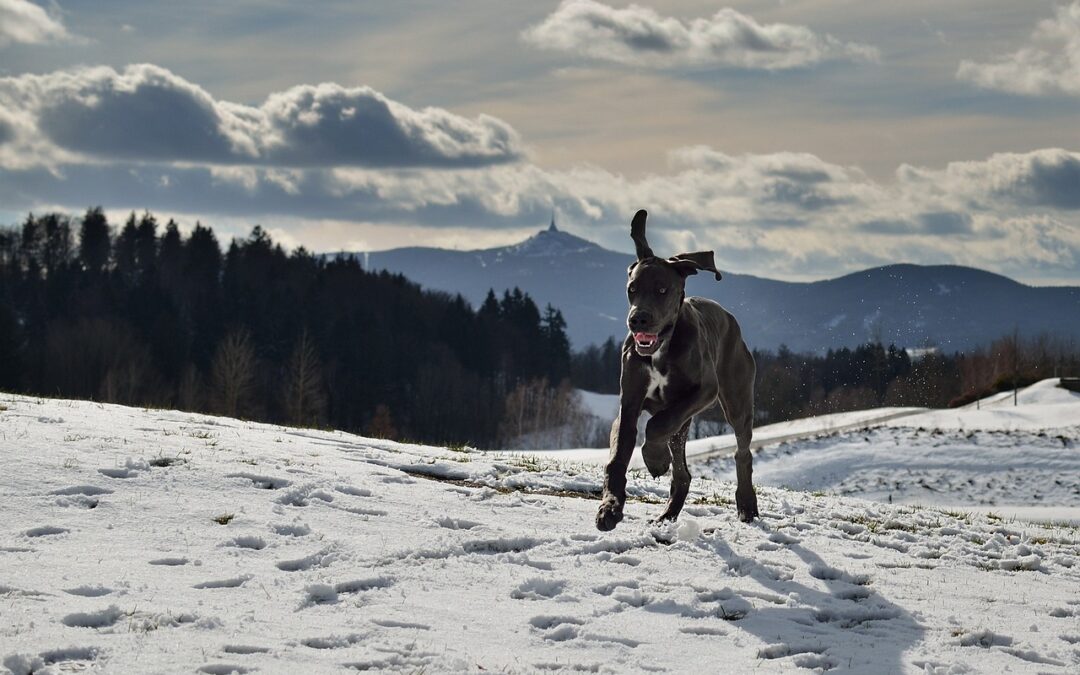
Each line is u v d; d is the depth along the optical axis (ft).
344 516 28.66
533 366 423.64
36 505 26.27
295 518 27.78
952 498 116.37
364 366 329.93
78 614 18.72
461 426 345.51
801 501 44.34
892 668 19.69
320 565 23.94
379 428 299.58
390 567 24.14
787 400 335.47
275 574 22.79
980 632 22.20
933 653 20.94
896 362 356.38
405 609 21.08
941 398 329.11
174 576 21.98
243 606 20.35
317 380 276.00
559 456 124.67
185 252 395.34
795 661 19.75
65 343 271.28
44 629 17.90
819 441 139.74
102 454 32.07
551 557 26.40
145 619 18.94
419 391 344.49
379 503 30.68
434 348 374.84
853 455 132.67
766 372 345.92
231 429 44.21
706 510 36.09
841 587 26.07
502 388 399.24
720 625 21.76
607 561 26.50
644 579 25.00
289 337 325.62
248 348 292.40
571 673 17.99
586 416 396.57
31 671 16.26
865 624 23.02
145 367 272.10
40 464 29.66
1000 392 272.51
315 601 21.29
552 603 22.49
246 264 391.45
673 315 27.94
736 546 30.01
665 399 28.53
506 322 433.89
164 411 49.96
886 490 120.88
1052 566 31.94
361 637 18.98
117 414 44.27
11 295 342.44
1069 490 115.65
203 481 30.32
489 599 22.34
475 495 33.40
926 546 33.65
